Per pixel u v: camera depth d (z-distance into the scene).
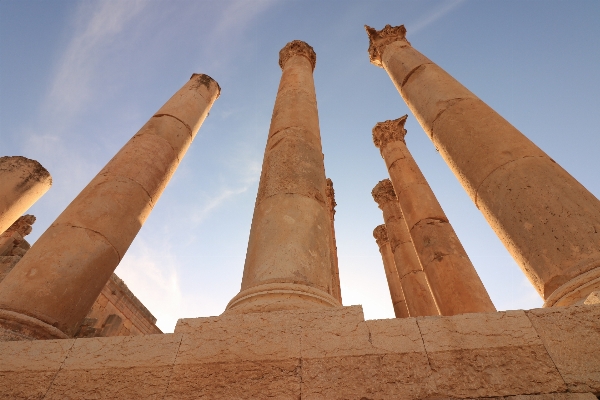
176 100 12.30
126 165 9.20
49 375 4.16
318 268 5.81
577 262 5.05
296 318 4.32
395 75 11.12
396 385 3.60
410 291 17.73
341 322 4.20
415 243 15.07
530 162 6.41
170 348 4.22
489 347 3.77
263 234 6.23
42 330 6.06
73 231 7.39
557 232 5.43
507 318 4.00
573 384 3.43
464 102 8.27
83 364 4.21
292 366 3.87
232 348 4.11
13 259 15.56
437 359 3.74
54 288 6.52
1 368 4.27
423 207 15.98
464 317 4.06
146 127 10.76
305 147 8.38
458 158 7.55
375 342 3.96
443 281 12.86
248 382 3.79
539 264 5.48
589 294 4.57
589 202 5.61
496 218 6.47
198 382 3.86
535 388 3.44
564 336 3.77
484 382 3.54
